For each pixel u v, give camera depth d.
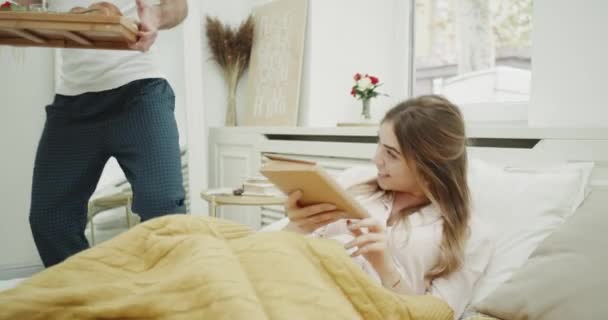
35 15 1.07
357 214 0.96
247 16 3.24
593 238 1.01
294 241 0.89
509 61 2.26
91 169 1.53
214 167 3.14
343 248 0.91
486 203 1.35
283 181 0.96
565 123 1.62
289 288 0.77
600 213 1.06
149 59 1.55
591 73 1.55
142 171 1.48
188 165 2.81
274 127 2.67
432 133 1.14
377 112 2.84
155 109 1.51
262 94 3.01
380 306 0.85
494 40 2.32
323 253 0.87
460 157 1.18
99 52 1.47
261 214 2.87
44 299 0.72
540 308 0.97
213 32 3.05
